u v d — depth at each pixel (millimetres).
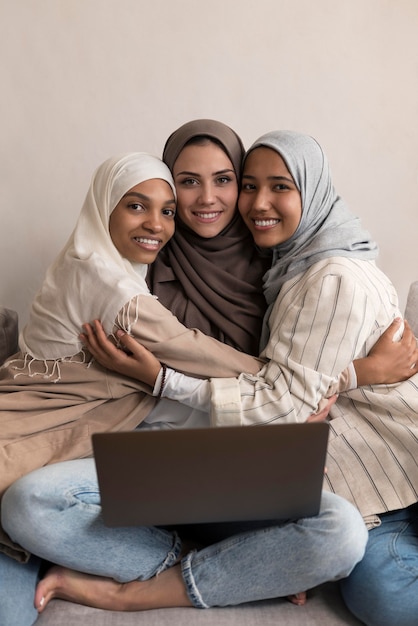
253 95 1963
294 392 1342
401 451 1397
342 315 1354
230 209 1563
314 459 1084
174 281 1629
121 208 1470
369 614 1198
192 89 1948
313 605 1271
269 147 1477
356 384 1420
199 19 1902
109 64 1920
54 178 1998
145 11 1889
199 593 1225
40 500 1196
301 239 1513
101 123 1960
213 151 1516
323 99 1978
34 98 1936
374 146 2027
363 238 1510
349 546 1179
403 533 1379
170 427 1498
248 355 1470
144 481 1088
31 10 1874
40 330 1472
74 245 1489
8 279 2072
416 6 1924
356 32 1936
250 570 1212
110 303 1393
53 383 1461
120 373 1448
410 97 1991
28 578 1242
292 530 1198
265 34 1923
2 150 1972
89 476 1277
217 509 1137
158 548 1270
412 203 2088
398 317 1504
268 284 1544
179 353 1392
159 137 1979
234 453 1067
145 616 1229
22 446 1364
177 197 1552
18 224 2031
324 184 1533
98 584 1250
